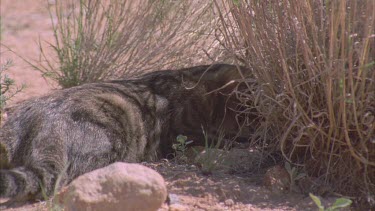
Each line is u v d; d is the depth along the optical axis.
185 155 9.78
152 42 11.85
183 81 10.27
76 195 7.31
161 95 9.99
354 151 8.23
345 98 7.81
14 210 8.01
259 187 8.59
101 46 11.88
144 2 11.81
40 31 17.77
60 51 12.15
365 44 7.59
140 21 11.78
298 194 8.47
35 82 13.49
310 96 8.10
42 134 8.56
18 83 13.30
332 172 8.51
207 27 11.74
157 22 11.78
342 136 8.19
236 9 8.79
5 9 19.80
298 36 8.11
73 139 8.69
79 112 8.88
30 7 20.05
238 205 8.22
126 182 7.36
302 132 8.13
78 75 11.95
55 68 13.76
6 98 10.72
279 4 8.48
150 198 7.36
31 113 8.85
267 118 8.70
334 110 8.10
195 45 11.85
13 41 16.78
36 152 8.41
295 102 8.06
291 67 8.46
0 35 16.19
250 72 9.44
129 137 9.29
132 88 9.82
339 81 7.73
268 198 8.40
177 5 11.80
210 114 10.25
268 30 8.58
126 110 9.38
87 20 12.01
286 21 8.42
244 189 8.51
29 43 16.62
